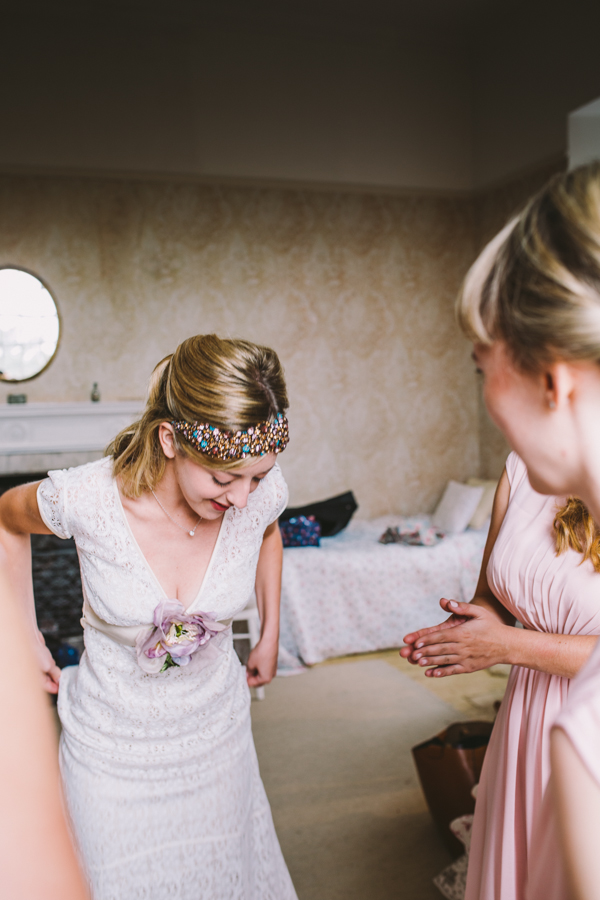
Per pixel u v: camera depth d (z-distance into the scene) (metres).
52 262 4.91
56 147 4.71
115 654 1.38
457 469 5.98
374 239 5.64
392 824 2.45
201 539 1.37
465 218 5.90
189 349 1.24
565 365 0.53
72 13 4.68
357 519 5.68
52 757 0.44
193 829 1.39
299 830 2.43
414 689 3.72
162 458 1.30
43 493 1.34
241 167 5.07
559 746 0.45
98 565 1.34
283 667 4.12
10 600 0.46
